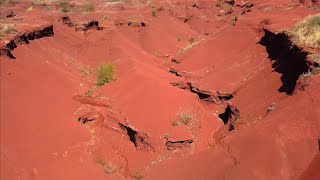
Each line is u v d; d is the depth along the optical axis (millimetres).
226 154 16453
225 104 23594
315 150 14445
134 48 37656
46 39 31641
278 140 15336
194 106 22797
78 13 43469
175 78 26781
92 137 20188
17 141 18188
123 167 18219
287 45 22391
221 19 51125
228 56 28406
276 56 23906
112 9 49625
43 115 20750
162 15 48906
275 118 16594
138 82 24703
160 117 20609
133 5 50875
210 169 16188
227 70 26016
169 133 19250
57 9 51969
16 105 20578
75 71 29266
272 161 14750
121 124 20578
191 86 25500
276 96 19938
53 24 35469
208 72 27031
